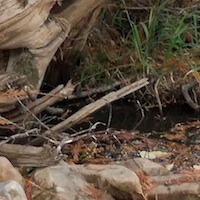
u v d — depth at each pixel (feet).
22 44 10.67
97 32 14.80
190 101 13.57
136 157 11.29
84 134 10.92
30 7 10.16
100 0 11.83
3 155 9.56
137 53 14.10
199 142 12.26
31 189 9.00
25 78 10.79
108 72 13.96
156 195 9.28
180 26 14.23
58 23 11.12
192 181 9.57
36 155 9.48
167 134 12.65
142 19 15.30
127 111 13.47
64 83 13.64
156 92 13.58
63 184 9.00
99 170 9.63
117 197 9.36
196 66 14.14
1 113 10.64
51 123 12.26
